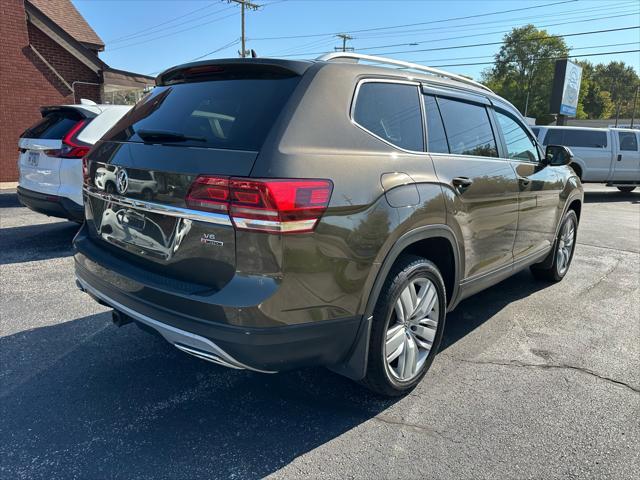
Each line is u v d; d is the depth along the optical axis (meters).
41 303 4.33
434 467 2.39
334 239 2.30
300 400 2.96
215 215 2.22
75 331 3.80
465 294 3.47
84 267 2.98
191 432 2.62
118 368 3.27
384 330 2.71
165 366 3.31
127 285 2.57
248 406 2.88
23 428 2.61
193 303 2.26
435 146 3.14
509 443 2.59
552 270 5.23
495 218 3.63
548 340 3.88
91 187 3.04
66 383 3.07
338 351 2.49
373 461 2.43
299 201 2.17
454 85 3.51
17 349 3.48
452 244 3.13
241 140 2.32
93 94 14.11
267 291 2.16
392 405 2.92
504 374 3.32
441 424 2.74
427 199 2.82
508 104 4.26
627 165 15.18
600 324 4.23
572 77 34.59
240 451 2.48
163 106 2.87
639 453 2.54
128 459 2.40
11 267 5.34
